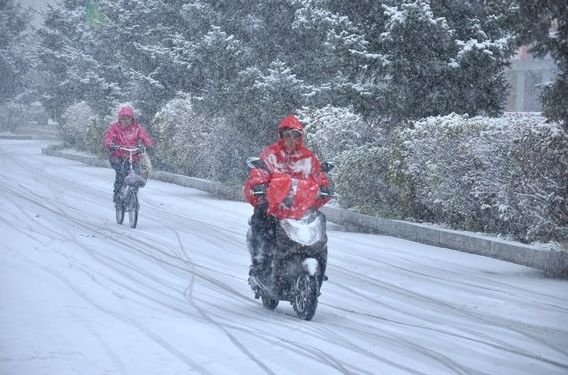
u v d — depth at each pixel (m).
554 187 15.66
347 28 20.95
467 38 20.66
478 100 20.64
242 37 30.33
